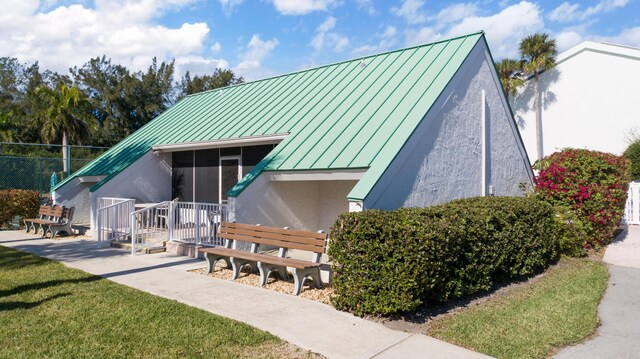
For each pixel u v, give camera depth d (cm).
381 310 577
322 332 534
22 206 1573
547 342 510
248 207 941
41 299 661
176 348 482
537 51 2511
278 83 1473
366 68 1239
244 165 1291
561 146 2461
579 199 1040
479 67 1108
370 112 988
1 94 5209
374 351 480
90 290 712
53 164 1959
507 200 892
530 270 845
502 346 496
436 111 926
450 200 968
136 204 1346
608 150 2295
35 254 1055
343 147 896
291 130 1077
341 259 619
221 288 734
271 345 493
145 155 1482
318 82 1307
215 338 509
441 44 1159
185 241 1072
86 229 1395
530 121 2614
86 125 3025
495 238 735
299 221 1067
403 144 814
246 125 1242
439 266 594
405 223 588
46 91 2900
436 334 533
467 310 628
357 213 619
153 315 586
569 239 989
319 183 1133
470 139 1059
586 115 2373
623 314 621
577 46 2384
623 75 2245
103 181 1384
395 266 570
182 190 1512
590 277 820
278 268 777
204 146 1307
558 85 2472
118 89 4722
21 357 462
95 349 482
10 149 2439
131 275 827
